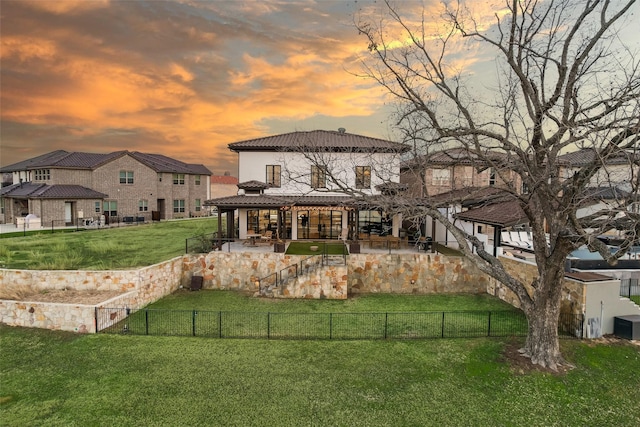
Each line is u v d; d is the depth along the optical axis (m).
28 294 15.94
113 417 8.40
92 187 39.66
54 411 8.58
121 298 14.85
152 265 17.47
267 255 19.97
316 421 8.45
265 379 10.02
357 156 26.69
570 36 10.70
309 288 18.45
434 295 19.22
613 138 9.59
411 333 13.61
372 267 19.86
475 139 11.52
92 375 10.08
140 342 12.17
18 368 10.47
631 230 9.11
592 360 11.44
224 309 16.45
